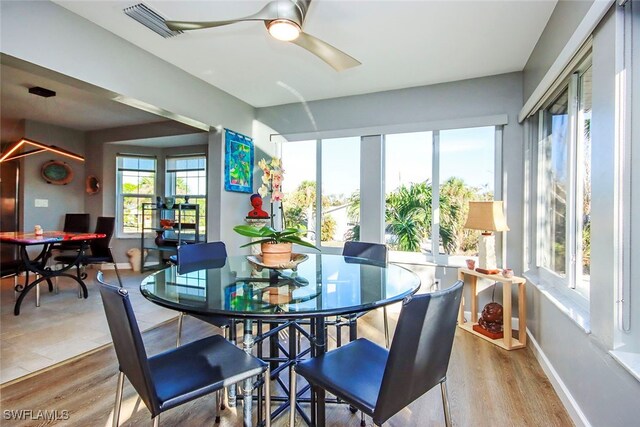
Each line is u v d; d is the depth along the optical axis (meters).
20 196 4.79
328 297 1.44
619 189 1.32
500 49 2.67
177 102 3.07
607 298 1.37
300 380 2.07
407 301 1.00
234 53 2.80
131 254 5.32
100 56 2.39
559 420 1.70
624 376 1.25
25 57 1.96
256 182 4.25
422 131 3.44
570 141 2.01
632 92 1.29
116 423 1.26
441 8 2.14
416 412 1.76
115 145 5.42
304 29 2.39
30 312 3.21
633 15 1.30
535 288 2.48
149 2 2.12
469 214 2.85
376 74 3.18
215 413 1.74
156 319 3.09
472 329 2.91
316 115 3.95
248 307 1.29
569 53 1.77
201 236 5.11
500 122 3.11
